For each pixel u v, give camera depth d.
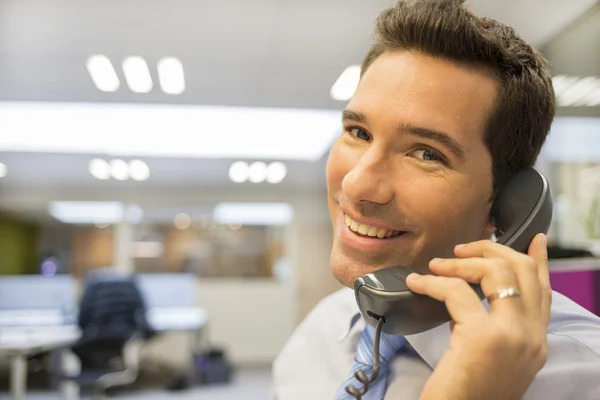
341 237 0.57
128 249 7.62
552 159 2.11
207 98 3.90
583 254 1.11
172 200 7.71
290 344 0.91
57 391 5.46
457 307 0.42
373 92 0.54
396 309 0.48
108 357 3.78
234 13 2.54
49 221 7.60
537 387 0.53
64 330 4.10
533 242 0.52
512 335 0.40
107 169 6.38
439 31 0.52
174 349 6.98
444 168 0.53
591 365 0.54
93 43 2.92
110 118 4.52
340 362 0.78
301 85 3.59
